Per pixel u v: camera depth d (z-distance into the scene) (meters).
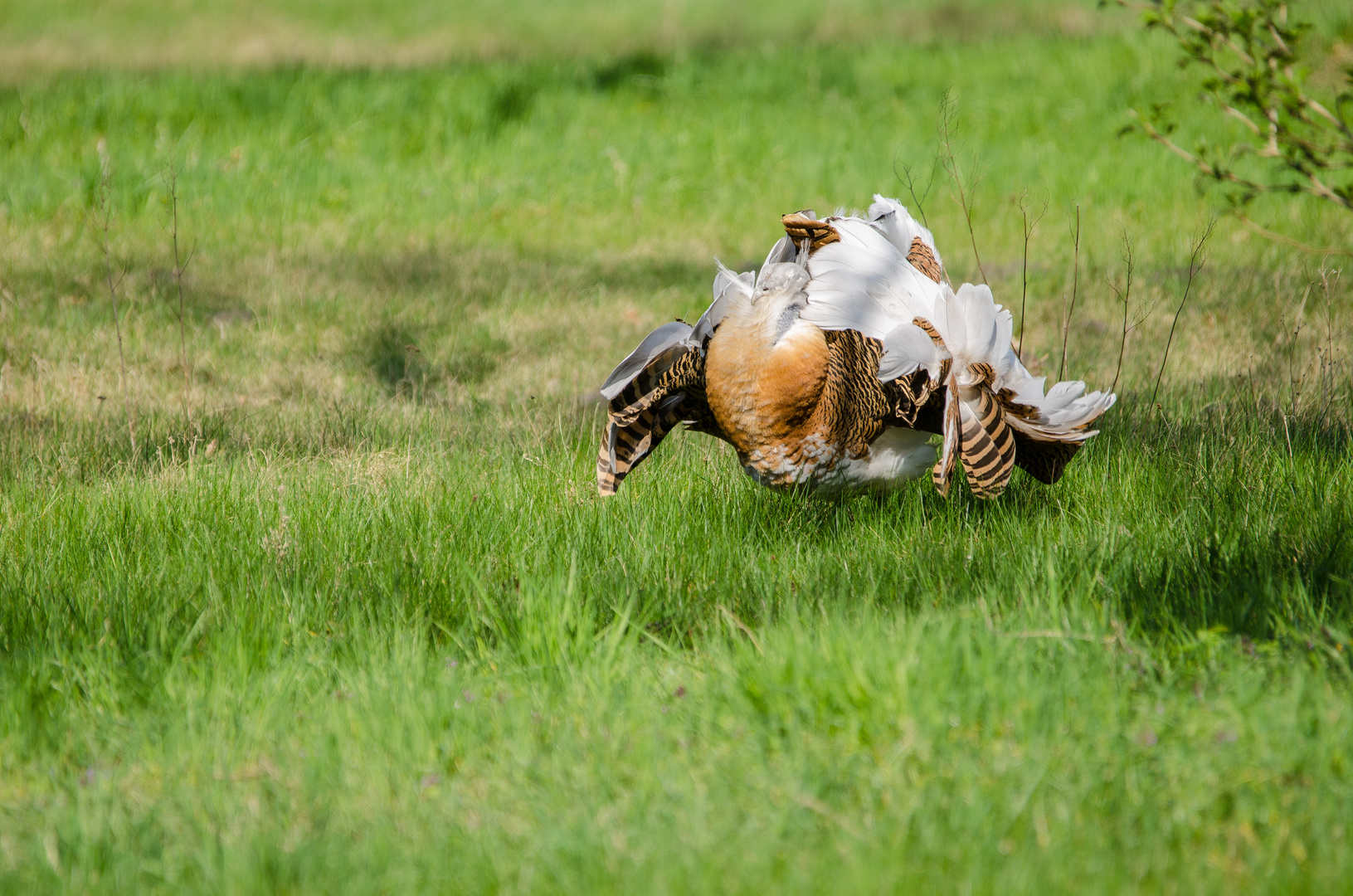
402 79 57.56
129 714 14.82
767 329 17.00
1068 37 63.97
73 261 37.12
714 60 64.56
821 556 18.45
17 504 21.50
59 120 50.59
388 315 33.50
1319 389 24.47
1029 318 31.84
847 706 13.41
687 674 15.07
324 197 45.38
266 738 13.95
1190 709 13.14
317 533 19.67
